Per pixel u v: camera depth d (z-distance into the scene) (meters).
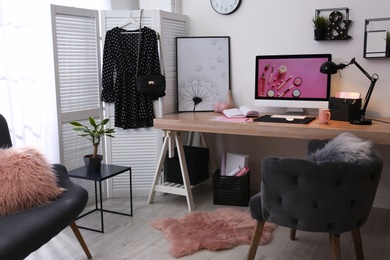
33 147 2.48
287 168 1.96
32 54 3.15
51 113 3.26
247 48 3.67
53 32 3.07
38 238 1.91
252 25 3.62
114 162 3.59
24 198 2.16
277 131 2.85
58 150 3.25
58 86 3.15
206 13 3.80
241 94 3.76
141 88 3.37
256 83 3.46
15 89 3.07
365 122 2.86
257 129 2.91
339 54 3.32
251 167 3.84
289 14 3.46
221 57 3.73
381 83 3.21
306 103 3.30
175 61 3.70
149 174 3.65
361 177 1.90
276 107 3.59
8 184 2.16
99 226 3.00
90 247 2.66
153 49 3.45
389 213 3.22
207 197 3.63
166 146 3.40
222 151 3.94
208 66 3.73
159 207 3.39
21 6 3.05
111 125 3.53
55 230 2.05
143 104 3.49
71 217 2.21
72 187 2.43
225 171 3.57
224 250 2.58
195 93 3.73
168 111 3.66
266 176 2.04
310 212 1.98
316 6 3.35
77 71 3.29
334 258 2.04
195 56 3.71
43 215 2.07
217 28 3.77
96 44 3.42
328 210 1.95
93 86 3.44
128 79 3.46
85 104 3.39
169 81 3.66
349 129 2.67
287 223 2.07
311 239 2.75
